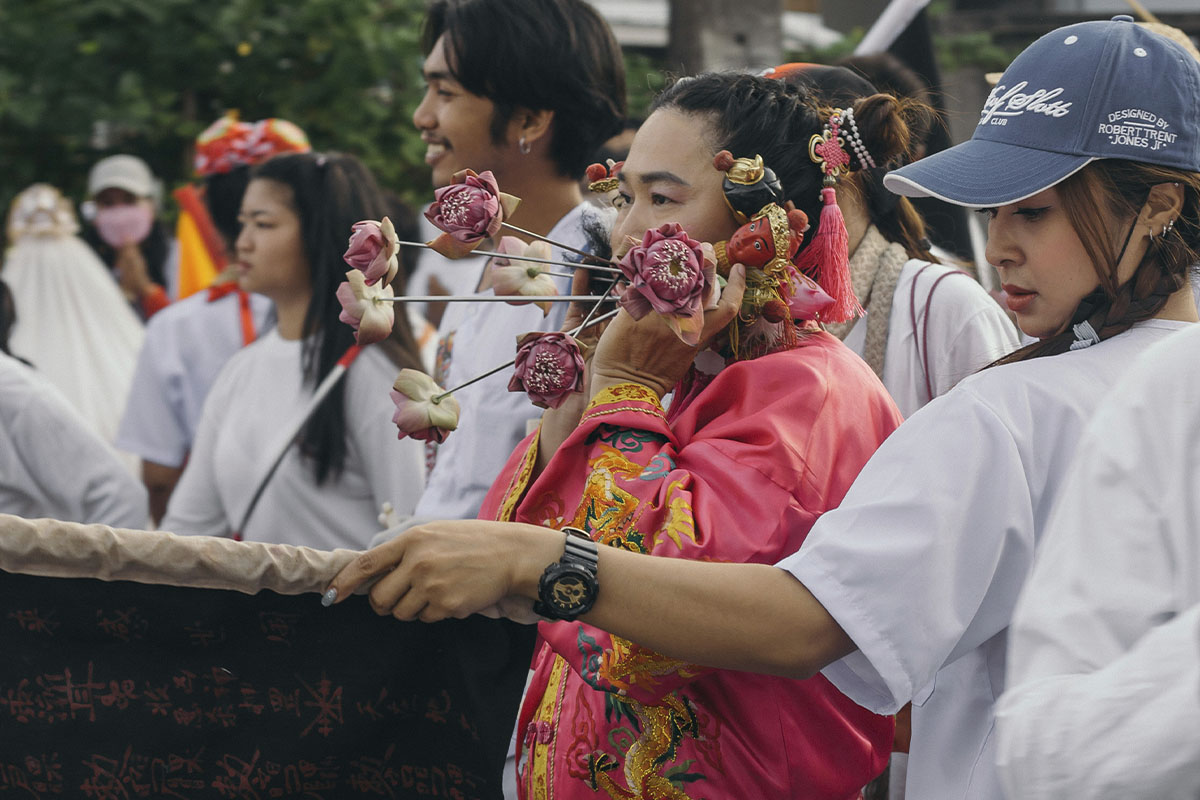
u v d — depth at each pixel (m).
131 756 1.70
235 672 1.70
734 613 1.47
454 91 2.65
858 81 2.42
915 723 1.64
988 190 1.55
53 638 1.69
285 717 1.71
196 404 4.48
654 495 1.64
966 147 1.62
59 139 8.09
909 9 3.15
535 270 1.83
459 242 1.74
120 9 7.72
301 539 3.25
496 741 1.71
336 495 3.24
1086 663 1.14
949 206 3.01
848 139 1.85
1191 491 1.17
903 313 2.37
